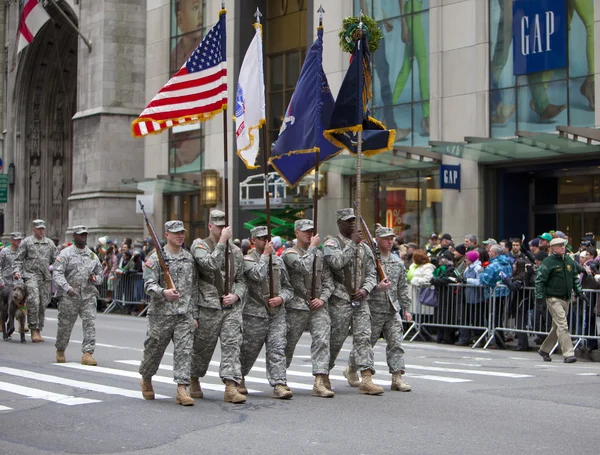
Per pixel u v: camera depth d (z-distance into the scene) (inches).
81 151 1567.4
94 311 542.3
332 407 374.0
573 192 914.1
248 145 433.4
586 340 604.1
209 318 385.4
